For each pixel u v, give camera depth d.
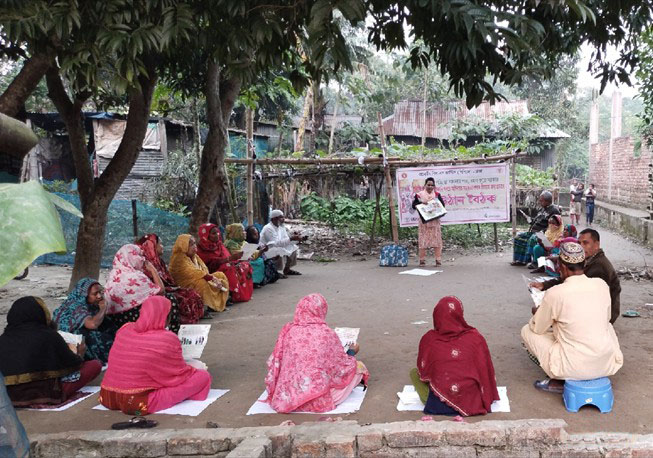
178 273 7.81
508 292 8.80
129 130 8.12
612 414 4.25
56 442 3.89
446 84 27.55
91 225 8.23
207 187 10.22
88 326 5.52
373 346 6.21
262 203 14.52
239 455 3.46
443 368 4.30
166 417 4.48
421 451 3.78
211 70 9.52
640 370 5.17
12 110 4.27
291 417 4.40
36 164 17.25
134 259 6.25
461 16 4.09
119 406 4.57
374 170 13.16
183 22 4.68
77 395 4.98
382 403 4.59
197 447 3.81
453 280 9.94
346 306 8.23
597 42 6.15
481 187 12.57
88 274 8.28
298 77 5.49
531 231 11.05
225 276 8.27
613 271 5.61
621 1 5.71
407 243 15.01
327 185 14.80
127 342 4.59
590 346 4.30
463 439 3.76
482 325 6.91
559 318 4.51
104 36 4.65
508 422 3.87
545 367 4.60
